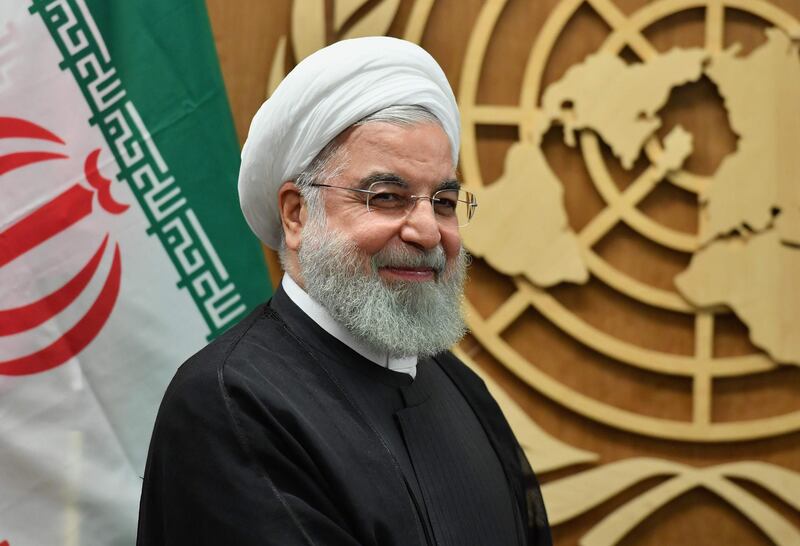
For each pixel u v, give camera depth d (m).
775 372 3.59
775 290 3.52
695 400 3.53
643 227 3.51
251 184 2.14
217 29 3.37
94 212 3.03
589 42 3.53
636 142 3.46
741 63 3.52
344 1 3.34
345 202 1.98
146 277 3.07
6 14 2.98
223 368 1.90
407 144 1.96
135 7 3.10
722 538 3.58
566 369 3.55
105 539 2.99
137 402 3.04
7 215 2.95
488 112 3.46
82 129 3.03
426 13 3.41
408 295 1.97
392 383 2.07
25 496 2.94
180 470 1.86
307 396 1.92
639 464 3.51
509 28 3.51
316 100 1.98
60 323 2.99
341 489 1.81
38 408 2.96
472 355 3.51
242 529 1.76
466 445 2.15
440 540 1.92
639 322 3.56
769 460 3.60
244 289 3.14
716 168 3.56
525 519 2.27
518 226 3.44
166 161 3.10
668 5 3.51
